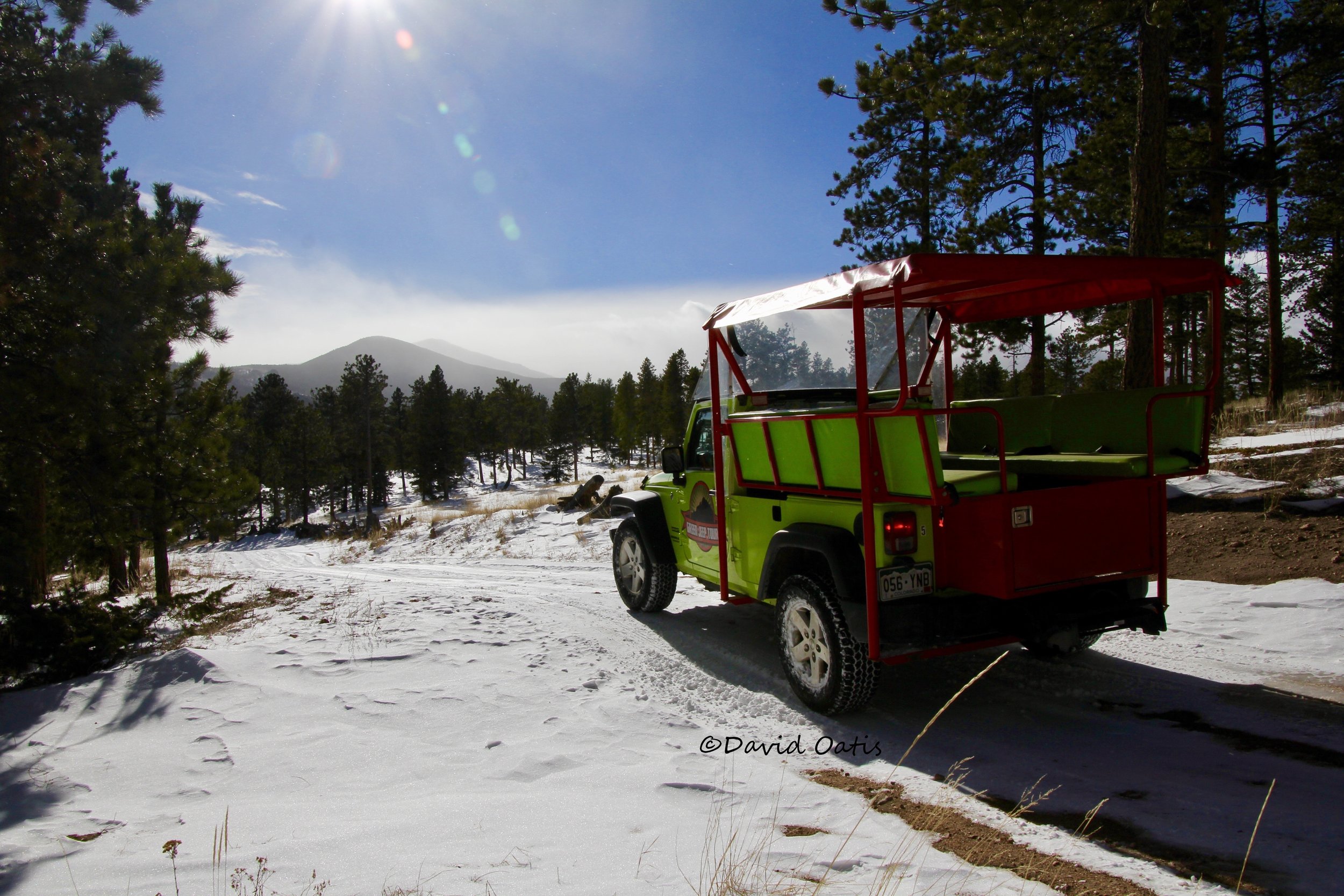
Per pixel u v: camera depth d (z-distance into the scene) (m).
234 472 12.12
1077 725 4.42
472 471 97.06
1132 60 14.18
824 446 4.74
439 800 3.49
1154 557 4.50
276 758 4.16
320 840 3.07
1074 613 4.33
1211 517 8.54
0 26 7.51
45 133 8.10
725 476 5.93
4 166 7.53
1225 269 4.54
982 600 4.37
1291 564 6.95
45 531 8.59
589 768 3.86
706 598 8.30
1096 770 3.78
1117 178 14.68
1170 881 2.69
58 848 3.17
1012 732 4.36
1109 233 16.55
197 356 13.23
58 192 7.85
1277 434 11.85
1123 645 5.84
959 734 4.33
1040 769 3.82
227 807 3.59
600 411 96.38
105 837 3.29
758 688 5.24
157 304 8.30
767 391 5.97
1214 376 4.59
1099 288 5.63
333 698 5.06
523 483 84.75
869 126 19.50
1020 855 2.89
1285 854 2.89
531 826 3.16
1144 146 9.80
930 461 3.92
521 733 4.40
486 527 21.59
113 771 4.14
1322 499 8.11
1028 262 4.06
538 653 6.05
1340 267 23.86
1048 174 16.47
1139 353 9.71
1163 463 4.50
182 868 2.88
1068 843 3.00
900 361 3.97
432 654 6.04
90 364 7.94
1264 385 40.28
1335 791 3.46
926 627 4.27
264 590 11.22
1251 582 6.88
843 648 4.42
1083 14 9.14
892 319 6.00
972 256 3.95
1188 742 4.11
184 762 4.20
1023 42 9.48
